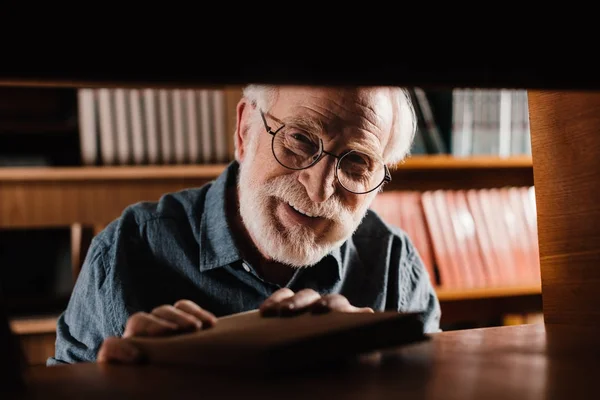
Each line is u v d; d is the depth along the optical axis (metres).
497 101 2.64
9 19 0.46
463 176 2.88
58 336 1.62
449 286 2.59
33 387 0.58
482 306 2.88
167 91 2.35
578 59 0.59
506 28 0.57
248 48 0.51
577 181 0.92
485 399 0.49
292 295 0.91
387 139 1.44
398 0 0.54
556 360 0.64
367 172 1.41
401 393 0.52
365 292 1.62
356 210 1.43
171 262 1.55
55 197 2.28
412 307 1.71
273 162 1.38
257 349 0.60
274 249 1.41
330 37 0.52
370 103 1.37
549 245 0.99
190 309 0.82
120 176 2.30
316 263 1.55
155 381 0.59
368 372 0.60
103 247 1.56
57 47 0.47
